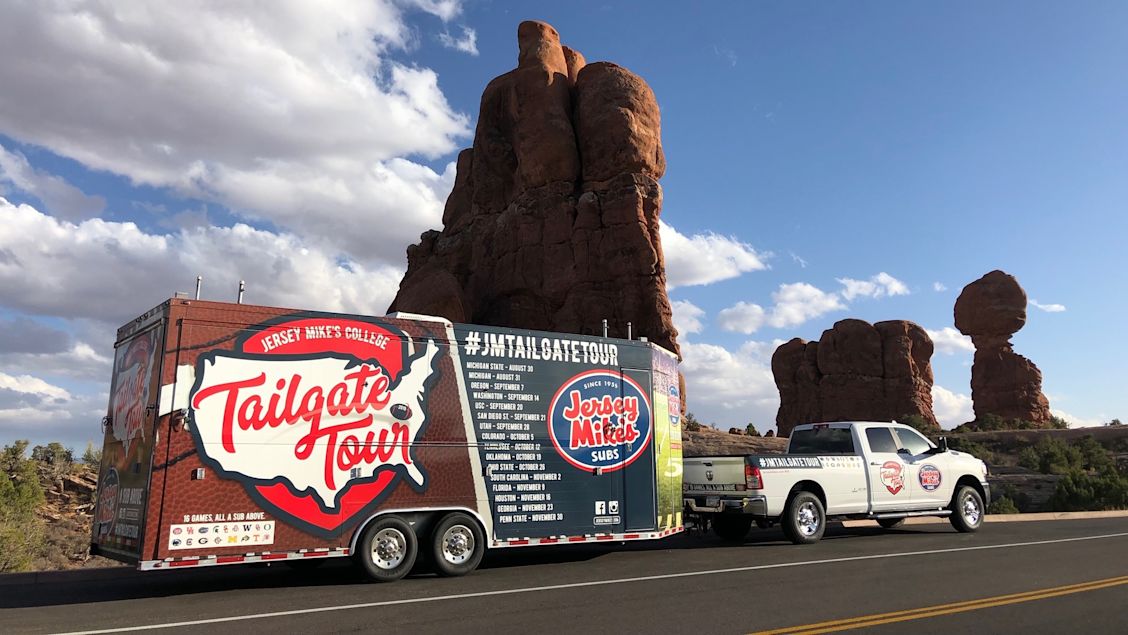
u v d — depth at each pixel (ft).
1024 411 286.66
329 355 30.17
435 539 31.35
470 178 233.35
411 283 216.95
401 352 31.81
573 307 176.04
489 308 192.75
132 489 27.76
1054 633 21.06
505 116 213.87
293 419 29.04
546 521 34.24
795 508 43.16
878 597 26.23
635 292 173.27
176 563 26.21
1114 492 119.03
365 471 30.22
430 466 31.71
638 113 191.72
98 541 30.17
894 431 49.06
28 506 87.40
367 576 29.73
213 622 22.58
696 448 139.44
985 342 300.40
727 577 30.81
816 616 23.04
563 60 212.02
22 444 106.83
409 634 20.72
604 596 26.48
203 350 27.76
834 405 299.17
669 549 42.01
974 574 31.53
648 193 182.91
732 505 42.47
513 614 23.41
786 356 326.03
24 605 26.03
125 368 30.63
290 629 21.49
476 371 33.50
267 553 27.89
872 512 46.16
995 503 106.01
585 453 35.91
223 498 27.30
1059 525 57.41
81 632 21.31
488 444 33.22
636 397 38.24
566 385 35.91
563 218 186.50
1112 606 24.86
